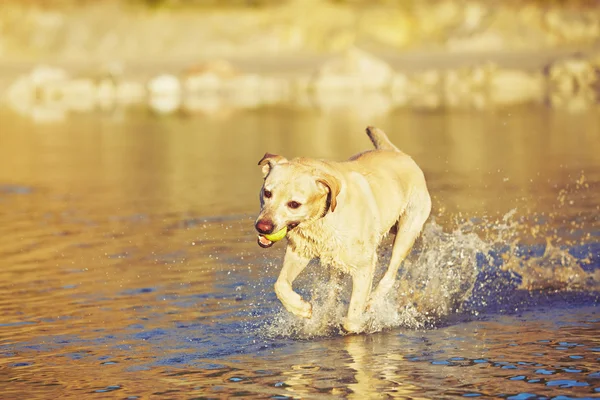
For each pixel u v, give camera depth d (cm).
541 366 642
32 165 1872
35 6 5812
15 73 4609
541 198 1337
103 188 1554
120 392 612
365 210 759
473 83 3700
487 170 1622
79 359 686
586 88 3466
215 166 1773
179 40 5453
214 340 727
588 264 956
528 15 5288
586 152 1791
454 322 773
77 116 2984
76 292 881
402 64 4425
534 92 3359
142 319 786
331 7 5628
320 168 738
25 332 757
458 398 584
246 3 5822
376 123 2470
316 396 595
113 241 1120
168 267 972
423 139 2095
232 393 604
